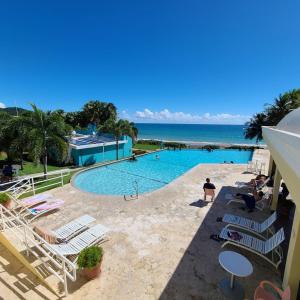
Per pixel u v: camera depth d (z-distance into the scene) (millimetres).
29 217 8430
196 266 5664
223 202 10000
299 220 4113
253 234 7289
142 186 15070
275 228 7879
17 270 5406
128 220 8195
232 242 6141
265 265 5723
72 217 8477
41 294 4684
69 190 11570
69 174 15812
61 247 5812
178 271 5480
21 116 13984
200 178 14172
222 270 5527
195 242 6738
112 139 24219
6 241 5598
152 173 18734
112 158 22953
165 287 4973
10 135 14000
